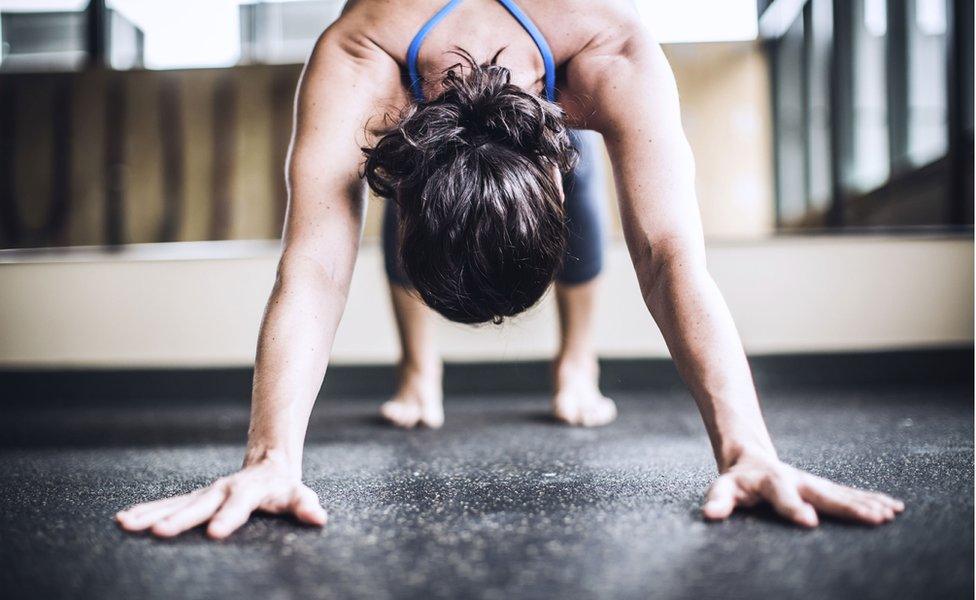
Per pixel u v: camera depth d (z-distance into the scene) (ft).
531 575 1.74
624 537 2.02
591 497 2.53
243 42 7.43
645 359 6.98
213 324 7.20
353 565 1.84
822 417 4.74
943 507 2.24
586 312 4.89
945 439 3.69
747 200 7.06
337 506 2.48
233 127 7.41
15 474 3.33
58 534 2.19
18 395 7.22
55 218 7.36
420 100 2.40
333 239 2.48
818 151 7.03
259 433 2.33
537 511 2.35
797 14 6.98
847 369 6.93
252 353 7.20
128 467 3.49
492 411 5.64
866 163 7.00
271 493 2.21
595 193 4.50
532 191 2.20
